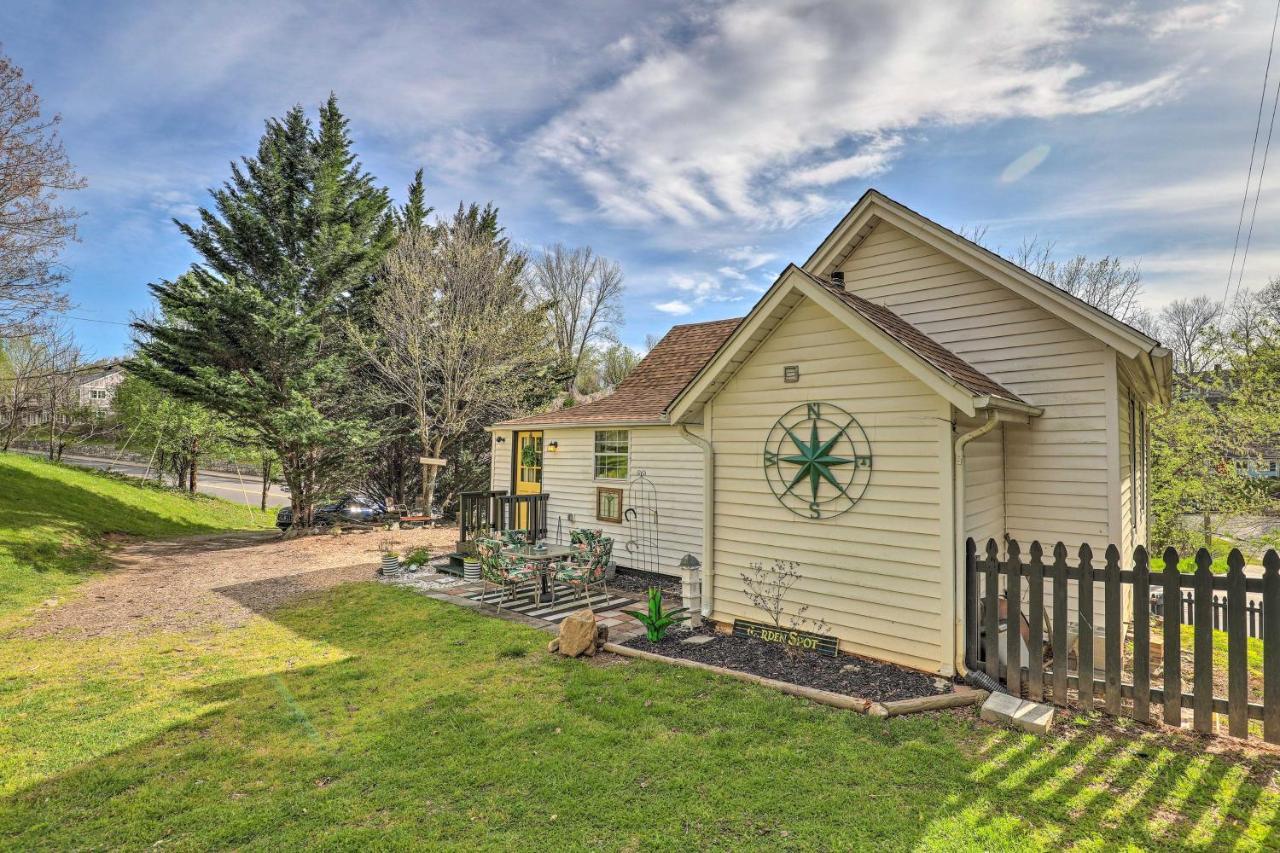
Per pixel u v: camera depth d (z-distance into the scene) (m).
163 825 3.46
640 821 3.37
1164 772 3.83
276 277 16.73
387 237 19.62
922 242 7.81
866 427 5.97
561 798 3.62
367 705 5.20
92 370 21.89
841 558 6.12
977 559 5.36
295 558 13.42
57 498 16.97
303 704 5.25
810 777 3.80
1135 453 9.04
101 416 27.28
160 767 4.17
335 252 17.14
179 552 14.69
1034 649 4.94
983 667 5.38
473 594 9.48
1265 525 16.19
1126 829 3.23
